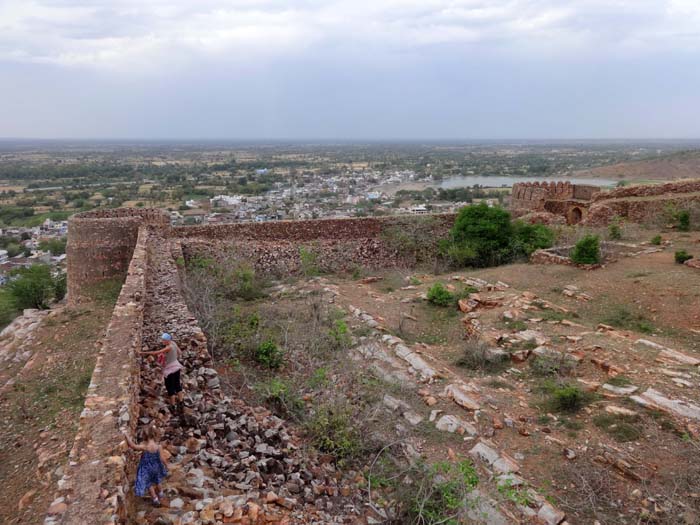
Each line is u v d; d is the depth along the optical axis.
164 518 5.26
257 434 8.01
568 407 9.67
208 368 9.29
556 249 20.89
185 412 7.71
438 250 25.16
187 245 21.64
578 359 11.47
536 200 30.28
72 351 16.89
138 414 7.12
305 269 22.33
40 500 8.12
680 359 10.84
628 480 7.61
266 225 24.30
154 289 13.41
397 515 6.86
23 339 19.50
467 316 15.05
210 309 14.23
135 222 21.38
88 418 5.85
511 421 9.40
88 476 4.91
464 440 8.95
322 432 8.44
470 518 6.94
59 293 32.56
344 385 10.41
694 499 6.98
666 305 14.14
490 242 23.09
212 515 5.42
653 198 26.50
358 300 17.45
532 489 7.50
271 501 6.26
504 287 17.42
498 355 12.29
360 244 24.89
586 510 7.09
